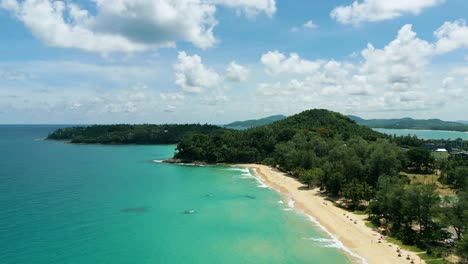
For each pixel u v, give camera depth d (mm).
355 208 105688
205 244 78250
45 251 72375
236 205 112875
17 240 78188
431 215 75938
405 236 76750
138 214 101625
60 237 80812
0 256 69312
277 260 69375
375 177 125000
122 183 151500
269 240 80562
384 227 86438
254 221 95188
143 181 158000
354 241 78500
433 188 79750
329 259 69312
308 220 95500
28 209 103625
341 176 119438
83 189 135750
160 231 86750
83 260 68500
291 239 80938
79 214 99938
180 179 164500
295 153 175000
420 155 160250
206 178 168000
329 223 92188
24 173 172875
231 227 90125
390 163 125375
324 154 175375
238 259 69938
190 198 123125
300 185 146750
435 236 72125
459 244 62719
